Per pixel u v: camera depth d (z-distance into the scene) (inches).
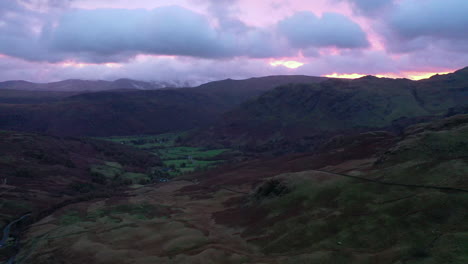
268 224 2970.0
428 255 1856.5
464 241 1859.0
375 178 3198.8
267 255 2444.6
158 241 3024.1
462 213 2142.0
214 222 3513.8
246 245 2721.5
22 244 3796.8
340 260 2071.9
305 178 3499.0
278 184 3614.7
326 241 2377.0
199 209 4269.2
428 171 2915.8
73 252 2997.0
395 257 1932.8
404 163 3292.3
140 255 2726.4
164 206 4566.9
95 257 2810.0
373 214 2487.7
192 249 2714.1
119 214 4335.6
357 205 2714.1
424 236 2053.4
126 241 3120.1
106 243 3115.2
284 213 3065.9
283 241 2573.8
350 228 2428.6
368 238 2252.7
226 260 2401.6
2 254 3535.9
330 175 3452.3
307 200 3117.6
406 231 2167.8
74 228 3873.0
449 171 2763.3
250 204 3767.2
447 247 1865.2
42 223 4458.7
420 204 2375.7
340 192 3043.8
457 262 1720.0
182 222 3540.8
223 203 4446.4
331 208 2832.2
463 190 2352.4
